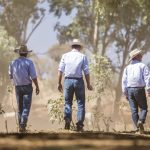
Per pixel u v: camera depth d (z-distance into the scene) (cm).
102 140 732
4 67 8594
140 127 2089
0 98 8744
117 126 4912
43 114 10300
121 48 8969
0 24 10038
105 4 3669
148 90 2134
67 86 2127
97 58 4159
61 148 582
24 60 2205
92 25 9381
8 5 10094
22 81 2189
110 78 4109
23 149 572
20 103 2219
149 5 6088
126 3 7212
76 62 2120
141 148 607
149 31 8650
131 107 2195
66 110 2128
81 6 9406
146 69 2152
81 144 638
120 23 8350
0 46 8506
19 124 2158
